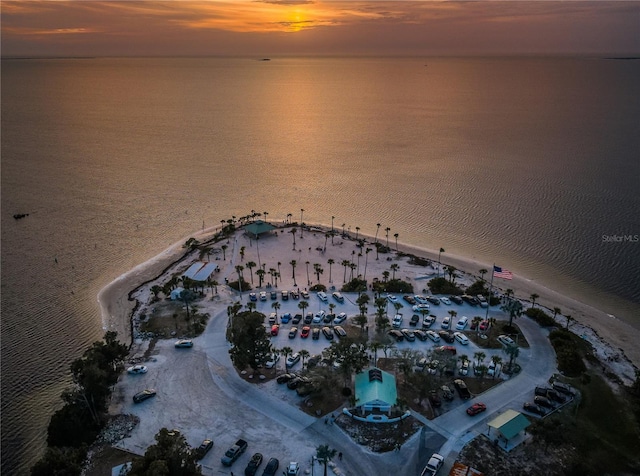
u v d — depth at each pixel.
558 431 82.44
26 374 108.88
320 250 169.25
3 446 89.94
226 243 175.12
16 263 161.62
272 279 147.75
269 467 77.12
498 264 161.12
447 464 79.00
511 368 102.69
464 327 119.88
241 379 100.75
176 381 100.19
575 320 126.62
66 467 74.00
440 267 156.88
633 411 91.31
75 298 140.25
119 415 90.56
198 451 80.69
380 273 152.12
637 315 132.00
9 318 130.12
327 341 114.00
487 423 87.25
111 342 103.00
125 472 76.12
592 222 190.75
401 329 119.50
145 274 154.25
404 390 96.75
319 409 91.75
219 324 121.75
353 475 77.25
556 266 159.00
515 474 77.19
